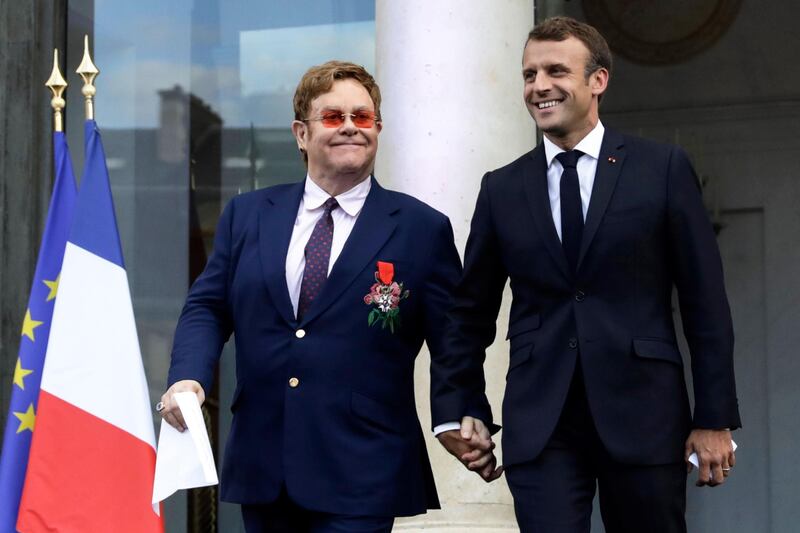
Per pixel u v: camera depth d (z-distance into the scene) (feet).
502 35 33.19
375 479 23.02
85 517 30.19
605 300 22.70
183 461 22.77
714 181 48.44
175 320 42.93
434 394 24.13
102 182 32.37
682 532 22.70
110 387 30.89
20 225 42.19
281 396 23.40
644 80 49.24
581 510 22.56
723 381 22.33
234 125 43.11
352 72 24.04
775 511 46.93
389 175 32.89
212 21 43.45
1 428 41.45
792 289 47.57
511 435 22.94
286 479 23.02
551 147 23.47
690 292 22.65
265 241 24.08
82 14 43.80
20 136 42.60
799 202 47.70
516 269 23.39
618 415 22.30
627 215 22.65
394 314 23.52
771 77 48.16
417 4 33.19
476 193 32.27
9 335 41.83
